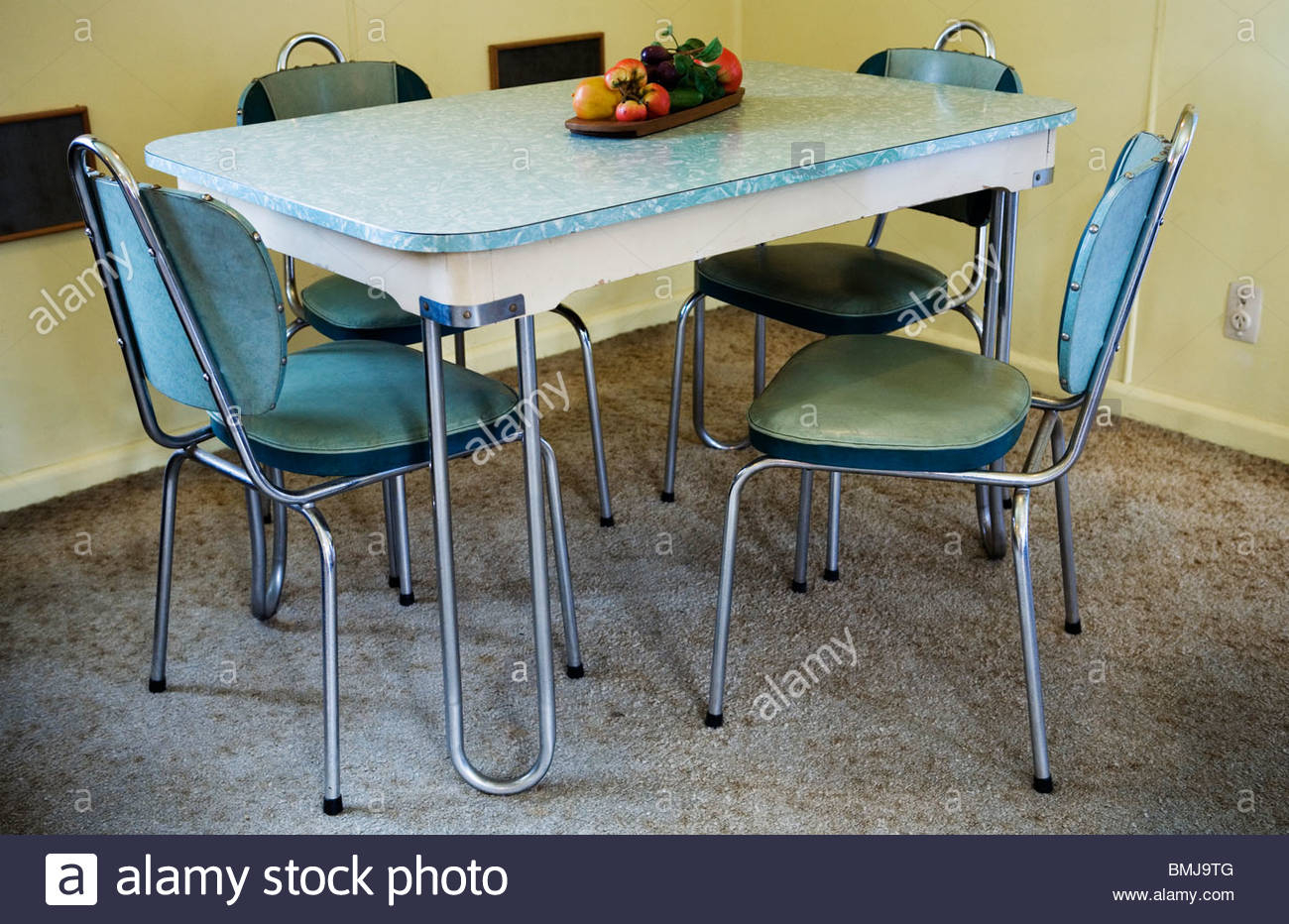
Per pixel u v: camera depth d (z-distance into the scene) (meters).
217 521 2.41
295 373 1.74
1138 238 1.47
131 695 1.88
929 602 2.08
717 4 3.37
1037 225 2.83
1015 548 1.57
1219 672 1.87
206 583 2.19
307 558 2.26
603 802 1.64
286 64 2.25
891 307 2.07
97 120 2.43
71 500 2.52
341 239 1.49
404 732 1.79
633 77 1.81
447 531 1.55
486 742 1.76
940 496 2.44
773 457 1.63
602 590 2.13
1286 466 2.51
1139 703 1.81
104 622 2.07
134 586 2.18
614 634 2.01
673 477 2.46
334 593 1.56
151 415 1.64
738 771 1.69
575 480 2.54
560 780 1.68
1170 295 2.65
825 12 3.18
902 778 1.67
